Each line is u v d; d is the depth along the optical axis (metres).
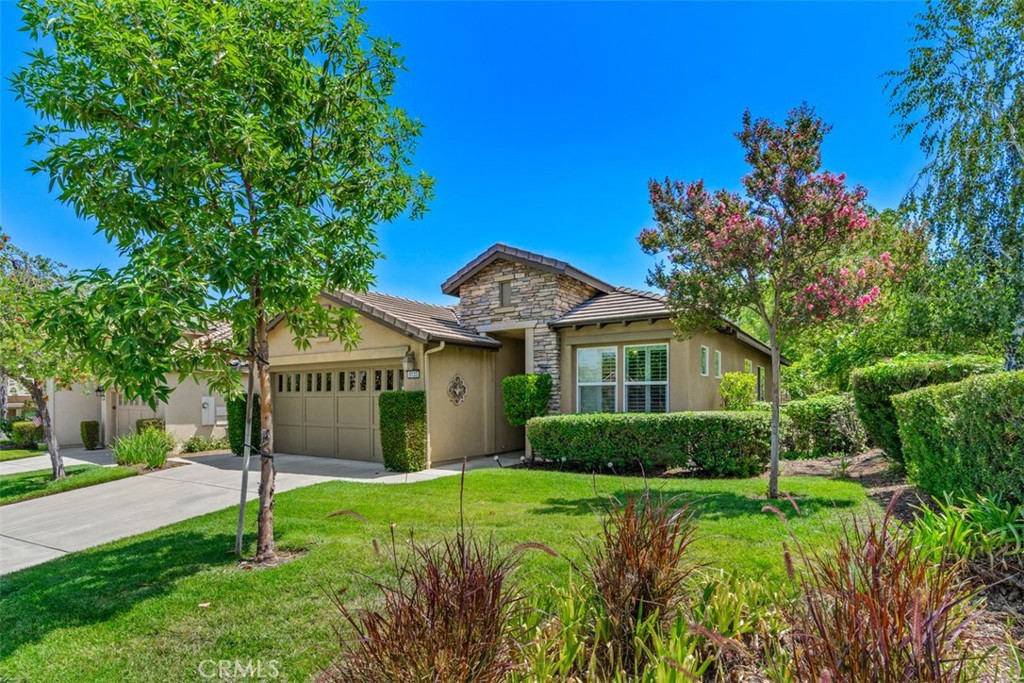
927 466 5.88
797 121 7.39
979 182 9.12
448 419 12.70
